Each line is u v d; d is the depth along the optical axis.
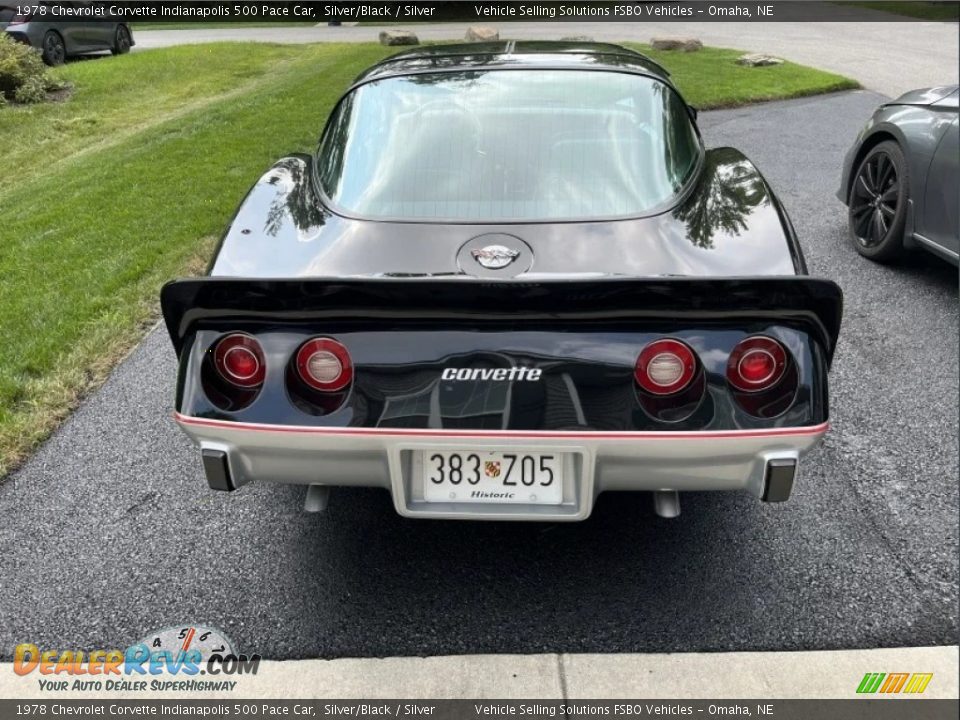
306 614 2.05
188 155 6.54
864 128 4.30
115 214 5.16
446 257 1.92
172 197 5.47
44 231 4.94
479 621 2.02
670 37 12.75
